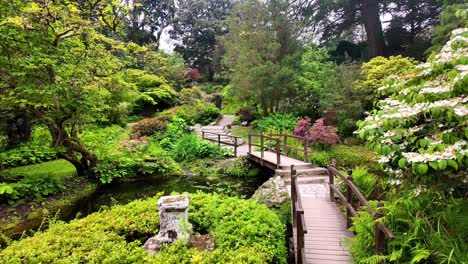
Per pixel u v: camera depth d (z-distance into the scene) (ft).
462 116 6.73
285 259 10.73
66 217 18.97
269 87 41.16
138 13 69.10
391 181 9.66
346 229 13.17
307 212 15.37
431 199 8.70
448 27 32.91
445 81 7.66
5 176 22.68
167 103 65.98
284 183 21.12
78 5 20.98
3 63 18.93
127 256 9.41
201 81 88.58
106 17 22.89
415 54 47.50
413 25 56.39
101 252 9.41
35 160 29.58
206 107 61.36
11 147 30.40
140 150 33.01
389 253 8.69
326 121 36.47
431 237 7.98
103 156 28.25
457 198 8.59
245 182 27.07
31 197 20.26
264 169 29.14
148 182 27.02
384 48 56.70
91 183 24.72
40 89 19.22
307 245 11.75
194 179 28.17
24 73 18.24
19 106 20.47
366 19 55.47
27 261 9.13
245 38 44.91
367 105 36.37
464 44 6.97
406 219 8.79
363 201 10.46
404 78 8.92
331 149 30.63
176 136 41.70
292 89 42.27
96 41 24.40
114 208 14.15
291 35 45.21
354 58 59.98
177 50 93.20
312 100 42.91
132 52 28.50
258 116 50.26
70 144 23.61
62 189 22.21
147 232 11.89
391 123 7.99
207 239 11.28
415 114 7.68
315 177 22.22
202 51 91.56
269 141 32.81
